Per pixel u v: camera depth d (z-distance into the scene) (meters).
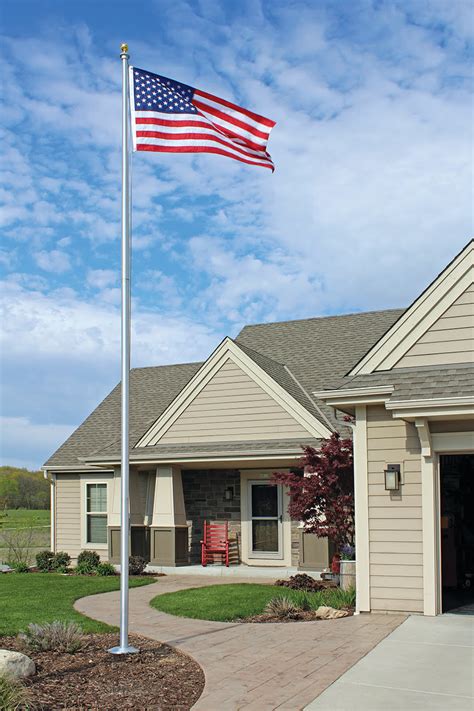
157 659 9.05
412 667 8.55
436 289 12.47
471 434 11.81
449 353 12.29
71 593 15.02
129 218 10.04
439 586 11.98
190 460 18.64
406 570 12.00
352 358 21.19
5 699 6.75
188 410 20.09
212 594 14.34
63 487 23.22
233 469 19.98
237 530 19.62
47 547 26.42
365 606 12.12
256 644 9.83
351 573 13.95
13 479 42.97
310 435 18.38
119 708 7.10
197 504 20.33
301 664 8.71
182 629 10.98
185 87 11.39
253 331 24.91
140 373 27.03
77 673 8.31
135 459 19.48
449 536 15.47
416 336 12.53
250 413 19.25
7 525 28.94
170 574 18.61
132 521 19.92
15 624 11.40
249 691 7.63
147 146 10.84
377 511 12.27
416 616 11.70
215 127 11.55
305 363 21.72
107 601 13.98
